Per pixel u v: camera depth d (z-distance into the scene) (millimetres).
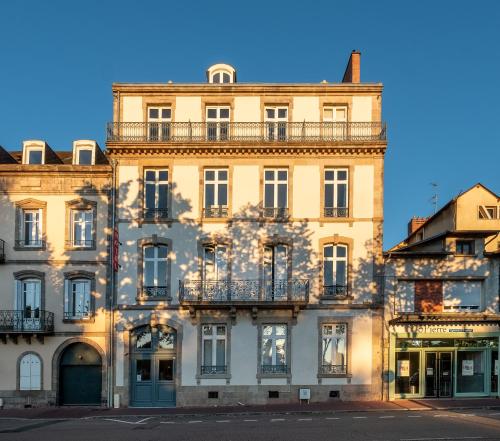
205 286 22297
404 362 22484
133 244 22672
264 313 22234
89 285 22953
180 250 22578
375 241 22578
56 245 22953
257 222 22672
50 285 22750
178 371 22031
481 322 22500
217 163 22969
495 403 20922
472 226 26922
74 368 22812
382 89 23500
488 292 22688
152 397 22250
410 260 22766
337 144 22703
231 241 22578
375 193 22766
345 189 23078
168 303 22375
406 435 14320
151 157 23047
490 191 27203
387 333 22312
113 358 22203
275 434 14797
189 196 22844
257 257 22500
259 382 21922
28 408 21891
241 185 22875
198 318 22250
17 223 23031
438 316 21875
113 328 22344
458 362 22594
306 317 22266
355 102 23578
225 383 21969
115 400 21875
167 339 22594
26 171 23172
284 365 22109
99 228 23094
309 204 22766
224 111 23875
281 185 23141
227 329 22172
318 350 22094
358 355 22156
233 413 19609
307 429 15594
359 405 20797
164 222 22734
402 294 22641
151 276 22766
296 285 22344
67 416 19625
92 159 24516
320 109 23562
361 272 22469
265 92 23641
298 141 22672
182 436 14727
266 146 22703
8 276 22781
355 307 22281
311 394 21891
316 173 22891
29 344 22516
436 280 22750
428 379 22484
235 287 22266
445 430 15047
